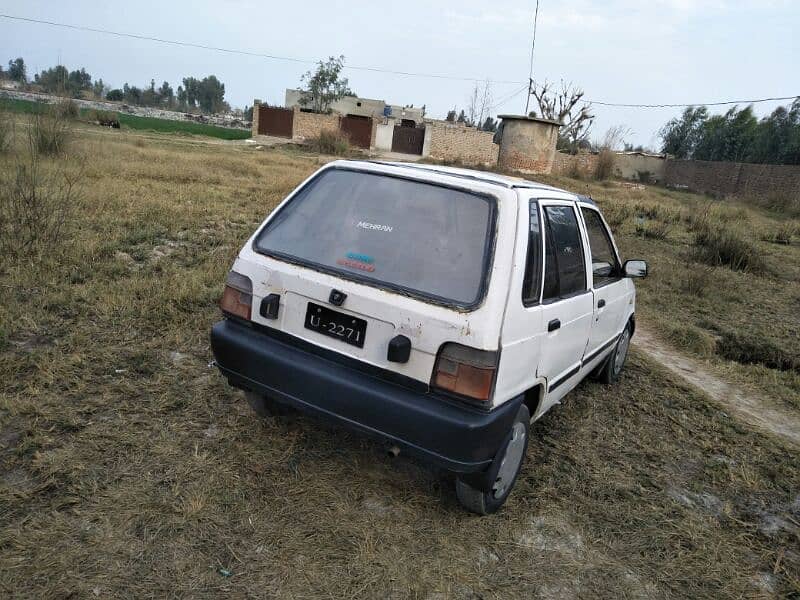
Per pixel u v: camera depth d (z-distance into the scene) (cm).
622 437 448
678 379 591
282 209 348
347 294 294
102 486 302
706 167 3966
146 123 4656
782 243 1784
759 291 1081
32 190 674
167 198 1072
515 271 292
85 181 1069
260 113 4106
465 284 285
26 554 253
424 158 4088
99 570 251
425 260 297
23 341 444
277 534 285
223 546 273
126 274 614
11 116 1311
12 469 305
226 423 371
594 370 543
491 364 272
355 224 323
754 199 3100
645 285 1005
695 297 959
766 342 749
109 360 430
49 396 372
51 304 505
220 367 334
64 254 629
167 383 411
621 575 297
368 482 332
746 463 434
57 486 296
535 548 305
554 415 467
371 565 274
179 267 657
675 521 347
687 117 5519
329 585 260
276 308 313
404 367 281
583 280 394
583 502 352
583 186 3033
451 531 307
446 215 310
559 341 350
